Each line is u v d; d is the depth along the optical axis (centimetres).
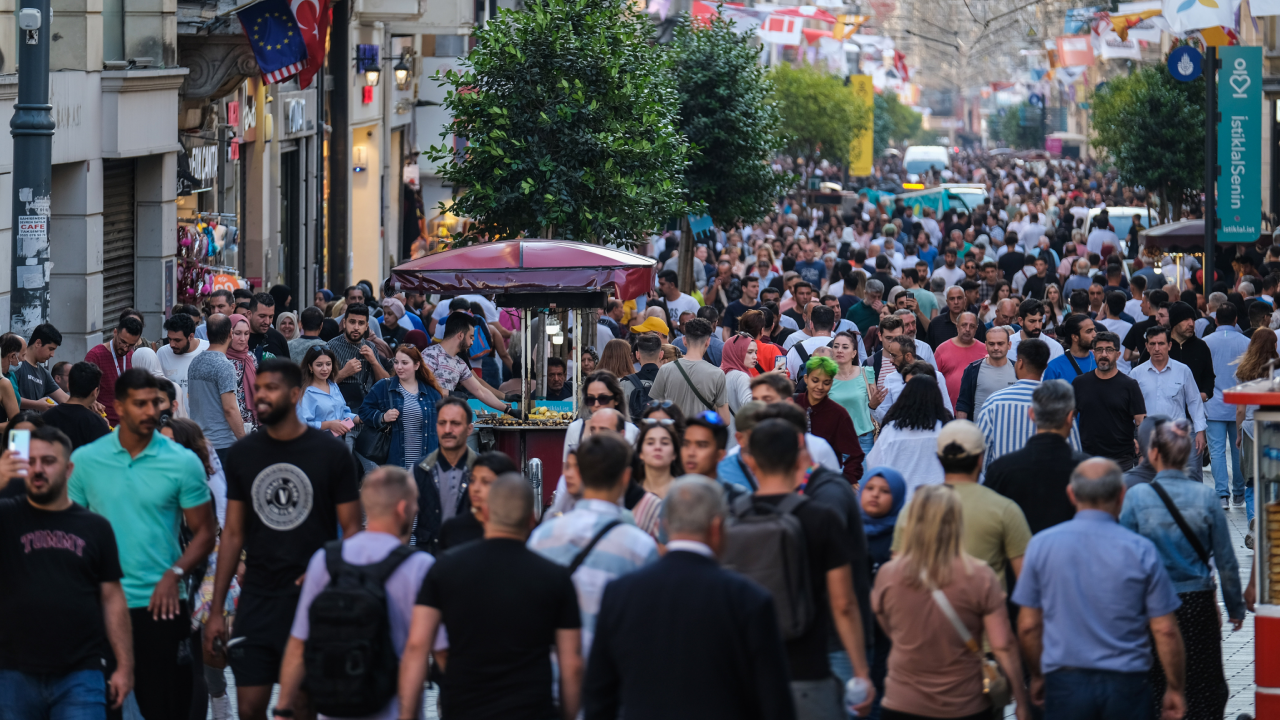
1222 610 3278
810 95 17962
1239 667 2877
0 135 4422
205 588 2411
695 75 8125
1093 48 13350
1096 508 2000
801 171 18200
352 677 1825
